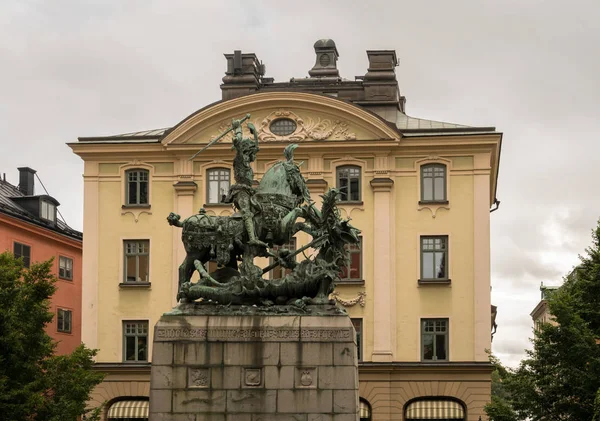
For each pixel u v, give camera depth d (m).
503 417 38.69
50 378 38.03
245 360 22.36
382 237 53.91
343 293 53.59
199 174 55.38
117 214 55.44
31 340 37.47
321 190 54.59
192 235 23.62
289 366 22.31
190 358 22.41
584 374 36.56
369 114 54.31
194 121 55.12
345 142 54.41
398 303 53.47
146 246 55.28
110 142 55.41
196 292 22.86
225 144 54.97
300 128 54.97
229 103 55.00
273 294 22.95
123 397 53.72
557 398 37.50
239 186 23.77
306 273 22.92
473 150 54.22
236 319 22.50
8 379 36.09
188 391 22.31
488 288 53.28
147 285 54.66
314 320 22.42
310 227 24.06
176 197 55.31
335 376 22.25
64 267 68.56
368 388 52.53
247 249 23.44
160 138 55.50
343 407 22.14
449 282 53.31
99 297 54.91
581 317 38.88
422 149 54.41
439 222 53.97
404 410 52.44
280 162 24.73
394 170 54.59
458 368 52.22
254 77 60.06
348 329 22.36
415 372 52.44
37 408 36.44
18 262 40.34
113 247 55.25
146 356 54.31
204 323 22.50
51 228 67.31
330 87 60.41
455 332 52.97
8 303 37.53
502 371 38.91
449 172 54.25
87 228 55.50
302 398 22.20
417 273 53.62
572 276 41.59
